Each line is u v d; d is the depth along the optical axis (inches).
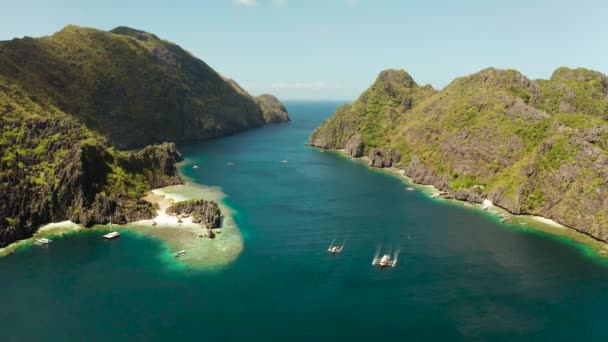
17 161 6176.2
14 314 3713.1
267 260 4899.1
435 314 3873.0
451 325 3710.6
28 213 5590.6
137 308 3836.1
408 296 4170.8
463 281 4488.2
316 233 5816.9
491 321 3779.5
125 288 4183.1
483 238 5708.7
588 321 3784.5
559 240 5649.6
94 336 3437.5
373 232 5895.7
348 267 4773.6
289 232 5831.7
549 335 3585.1
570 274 4660.4
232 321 3681.1
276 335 3506.4
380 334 3563.0
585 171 6250.0
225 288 4229.8
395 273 4650.6
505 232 5940.0
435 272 4687.5
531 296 4197.8
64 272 4488.2
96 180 6510.8
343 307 3951.8
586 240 5644.7
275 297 4092.0
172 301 3966.5
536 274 4655.5
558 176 6574.8
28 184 5846.5
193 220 6058.1
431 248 5354.3
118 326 3567.9
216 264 4751.5
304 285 4340.6
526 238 5713.6
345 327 3644.2
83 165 6250.0
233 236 5615.2
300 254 5093.5
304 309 3902.6
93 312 3762.3
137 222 5984.3
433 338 3528.5
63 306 3848.4
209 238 5487.2
